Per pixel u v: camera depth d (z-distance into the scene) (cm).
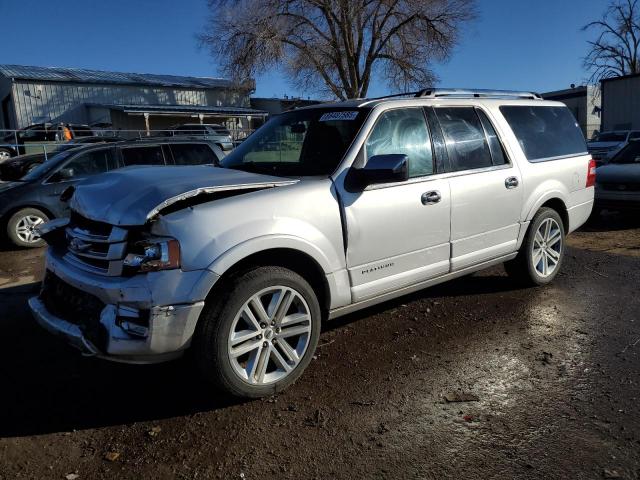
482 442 301
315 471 281
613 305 505
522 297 532
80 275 329
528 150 525
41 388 370
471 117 481
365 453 294
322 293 381
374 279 398
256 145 463
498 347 420
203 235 313
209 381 329
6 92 3403
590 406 334
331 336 447
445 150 447
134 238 315
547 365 389
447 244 444
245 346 333
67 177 875
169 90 3741
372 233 389
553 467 279
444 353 412
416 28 3425
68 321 336
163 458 293
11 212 841
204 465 286
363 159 394
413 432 312
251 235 326
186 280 305
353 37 3566
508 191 491
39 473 282
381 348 422
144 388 367
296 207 351
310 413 333
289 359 354
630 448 292
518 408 334
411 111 436
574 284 572
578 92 4438
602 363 389
